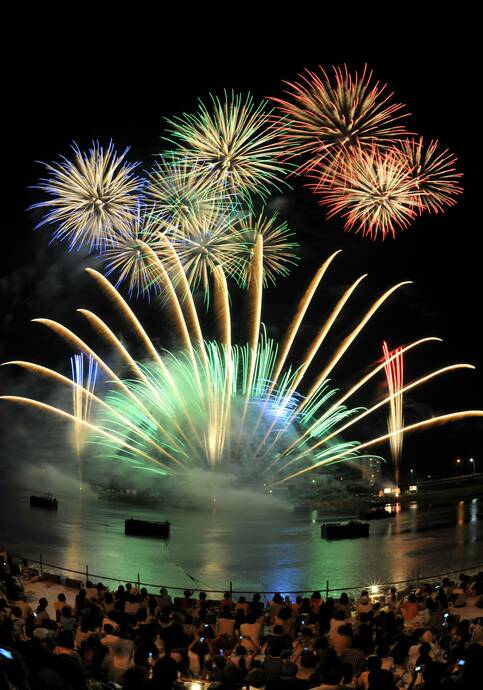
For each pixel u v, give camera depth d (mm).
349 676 15133
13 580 28625
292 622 22781
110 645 18312
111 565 42469
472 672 7695
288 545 49969
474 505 72750
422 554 46281
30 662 8602
